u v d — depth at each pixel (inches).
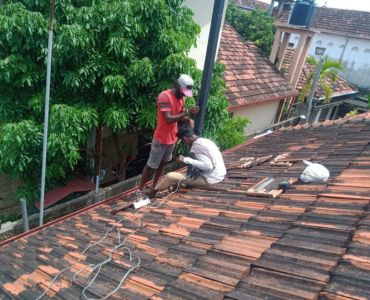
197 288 87.1
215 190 169.3
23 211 215.2
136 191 193.5
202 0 355.6
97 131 292.5
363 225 93.9
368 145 182.2
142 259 112.7
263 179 160.2
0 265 134.1
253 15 706.8
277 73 580.1
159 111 169.3
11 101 243.0
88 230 153.5
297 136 270.4
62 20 236.4
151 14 241.6
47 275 115.2
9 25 212.7
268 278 82.9
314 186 136.7
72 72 232.7
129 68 241.8
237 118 423.5
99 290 98.5
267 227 110.4
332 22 928.3
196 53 379.6
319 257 85.6
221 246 104.7
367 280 71.9
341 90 710.5
